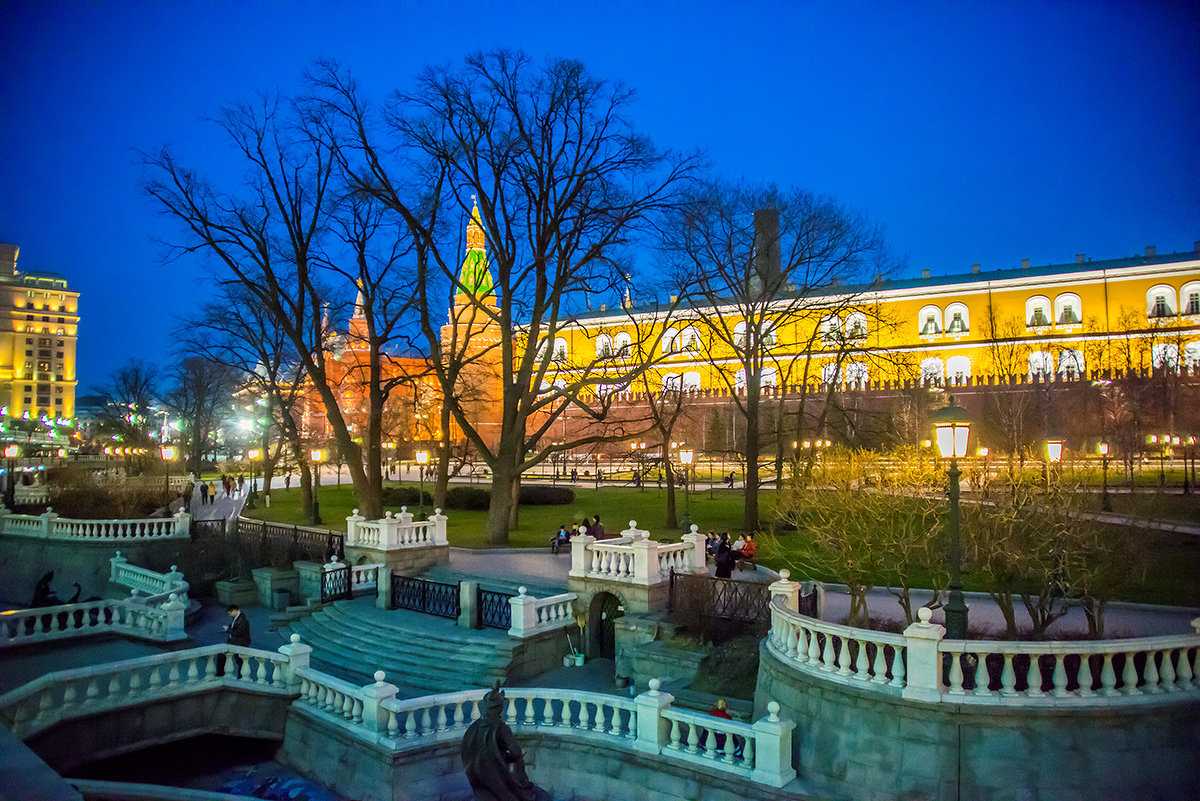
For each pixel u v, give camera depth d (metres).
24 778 7.17
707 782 12.55
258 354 45.62
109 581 27.58
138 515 40.22
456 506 44.06
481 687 17.34
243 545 30.34
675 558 20.17
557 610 19.88
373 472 33.69
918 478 18.53
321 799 14.52
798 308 37.81
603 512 39.09
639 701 13.61
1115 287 72.00
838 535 17.25
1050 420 62.22
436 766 14.27
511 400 30.64
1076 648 10.63
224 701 16.28
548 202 30.53
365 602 23.27
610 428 73.50
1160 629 15.97
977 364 74.44
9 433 71.75
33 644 19.23
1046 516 14.79
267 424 50.53
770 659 13.39
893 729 11.12
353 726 14.80
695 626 17.48
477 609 20.14
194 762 15.98
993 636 14.34
